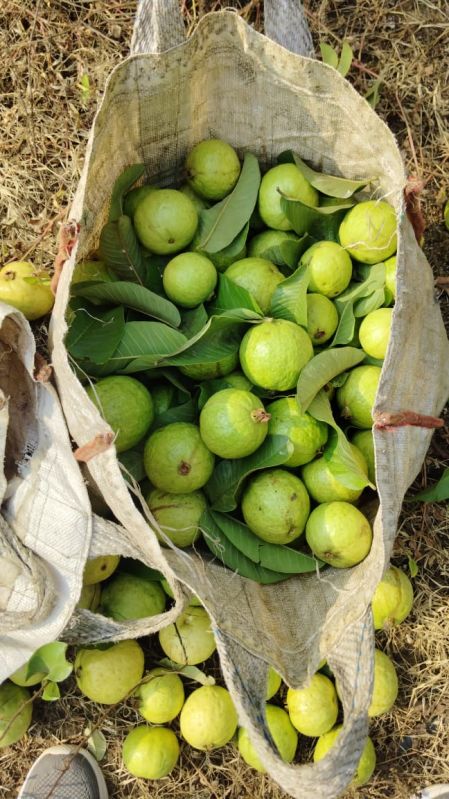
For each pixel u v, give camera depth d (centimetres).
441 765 198
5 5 184
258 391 153
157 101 144
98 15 188
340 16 195
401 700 198
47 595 124
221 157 157
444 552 198
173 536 144
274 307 152
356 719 120
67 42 187
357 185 154
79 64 187
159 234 150
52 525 124
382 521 124
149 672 182
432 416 154
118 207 147
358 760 117
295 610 148
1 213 189
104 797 186
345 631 131
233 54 148
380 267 158
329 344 160
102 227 153
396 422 129
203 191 162
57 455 125
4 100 189
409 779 197
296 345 140
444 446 199
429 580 199
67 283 122
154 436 143
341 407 155
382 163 150
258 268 154
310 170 161
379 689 176
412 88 196
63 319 120
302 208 155
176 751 180
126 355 143
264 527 145
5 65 186
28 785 177
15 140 186
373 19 194
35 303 159
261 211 162
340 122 152
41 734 189
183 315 157
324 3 192
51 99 186
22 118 187
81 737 188
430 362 151
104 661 162
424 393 149
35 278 156
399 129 199
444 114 197
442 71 196
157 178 165
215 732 170
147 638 188
